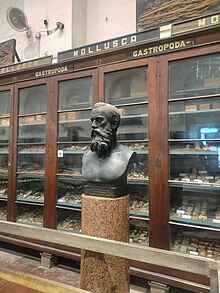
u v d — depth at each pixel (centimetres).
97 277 148
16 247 297
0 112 330
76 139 278
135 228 237
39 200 280
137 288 215
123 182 163
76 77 250
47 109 268
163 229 202
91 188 162
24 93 301
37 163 306
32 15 362
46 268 253
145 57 214
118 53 228
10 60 352
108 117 161
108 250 116
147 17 274
